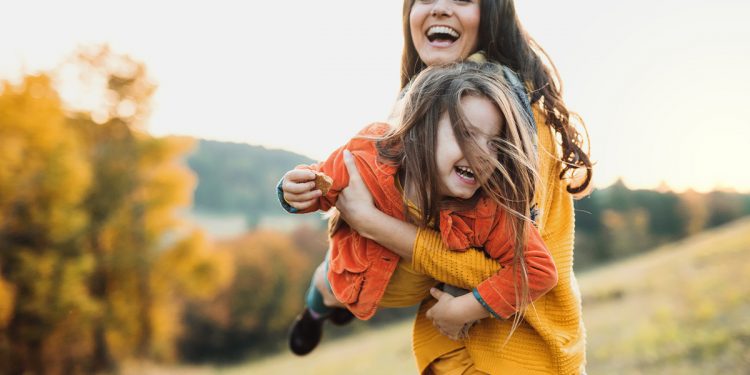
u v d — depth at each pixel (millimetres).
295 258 30688
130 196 18828
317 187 1680
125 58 18531
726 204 37375
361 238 1821
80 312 16203
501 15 1984
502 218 1667
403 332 17562
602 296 12219
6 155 14258
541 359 1817
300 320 2412
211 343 28859
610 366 7066
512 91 1730
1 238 14797
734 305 8258
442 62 2014
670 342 7324
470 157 1575
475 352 1882
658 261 15516
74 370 17188
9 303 14688
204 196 44406
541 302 1823
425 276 1880
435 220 1705
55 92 15156
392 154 1735
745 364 6184
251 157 50719
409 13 2148
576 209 2021
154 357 22062
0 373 15281
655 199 37375
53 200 15141
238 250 30297
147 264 18828
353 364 12500
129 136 18828
